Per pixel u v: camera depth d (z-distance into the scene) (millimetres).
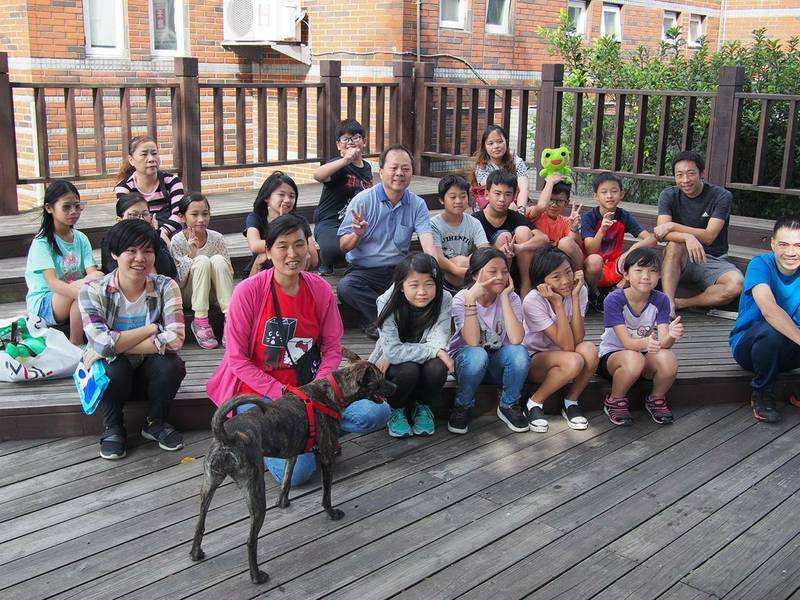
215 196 6840
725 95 6215
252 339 3262
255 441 2695
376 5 8148
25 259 5266
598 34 10688
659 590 2707
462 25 8797
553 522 3127
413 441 3818
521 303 4078
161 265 4336
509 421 3959
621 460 3672
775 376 4121
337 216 5465
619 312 4055
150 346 3484
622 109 6793
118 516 3078
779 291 4188
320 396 3021
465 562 2848
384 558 2859
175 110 6285
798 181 7328
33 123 8102
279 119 6941
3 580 2676
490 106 7590
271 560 2834
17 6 7898
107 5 8508
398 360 3729
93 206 6246
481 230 4945
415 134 8125
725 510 3248
